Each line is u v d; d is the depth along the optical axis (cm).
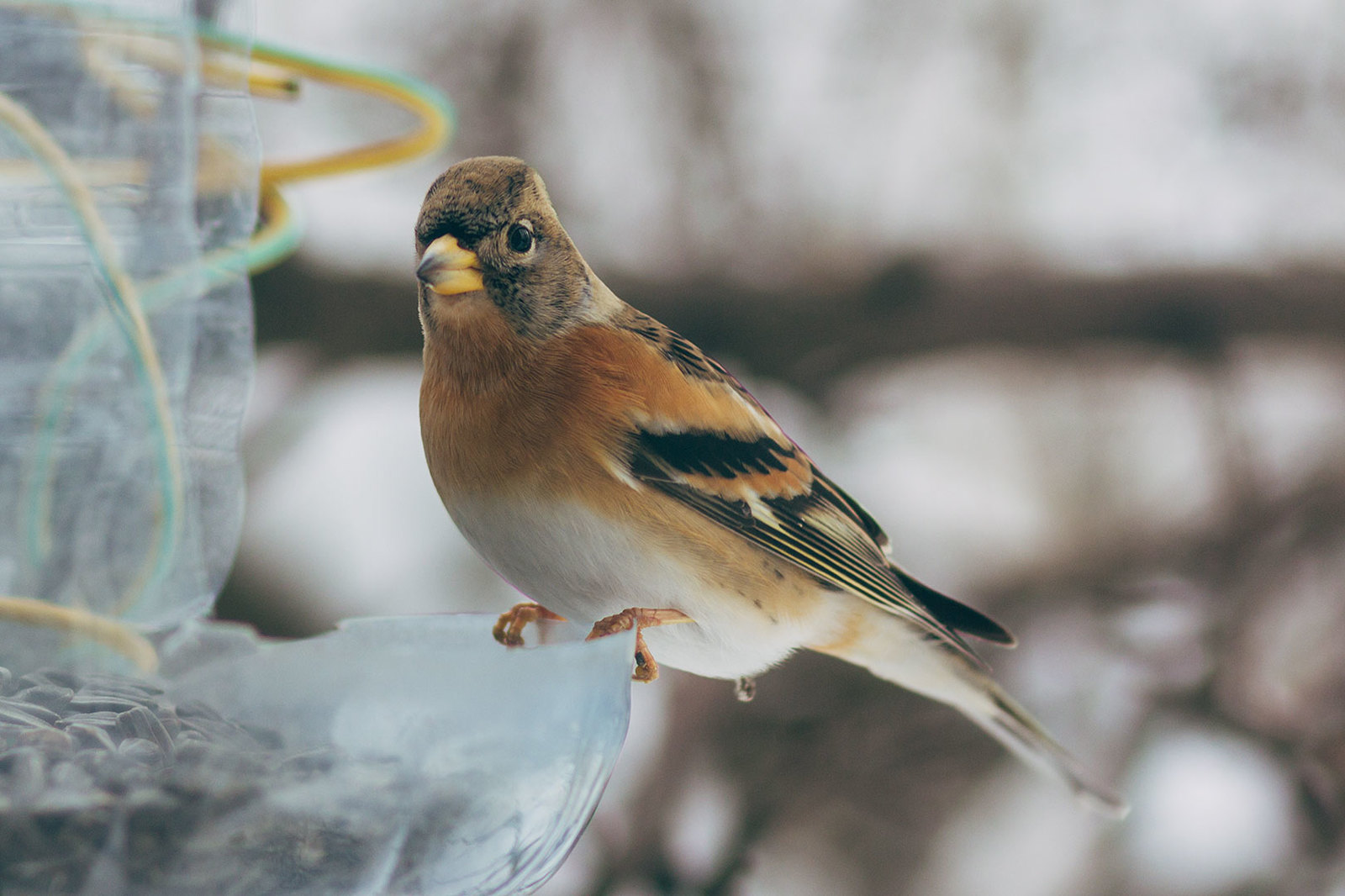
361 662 427
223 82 571
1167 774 1163
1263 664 1218
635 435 595
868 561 682
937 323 1247
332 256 1159
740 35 1255
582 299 631
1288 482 1279
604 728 441
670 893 1070
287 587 1075
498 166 616
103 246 520
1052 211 1298
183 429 555
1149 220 1295
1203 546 1266
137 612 529
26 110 516
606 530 592
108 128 524
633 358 616
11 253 521
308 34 1136
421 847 425
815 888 1119
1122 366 1329
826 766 1141
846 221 1273
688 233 1245
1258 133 1284
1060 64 1287
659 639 637
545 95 1194
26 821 390
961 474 1304
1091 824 1142
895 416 1297
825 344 1250
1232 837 1134
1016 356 1291
